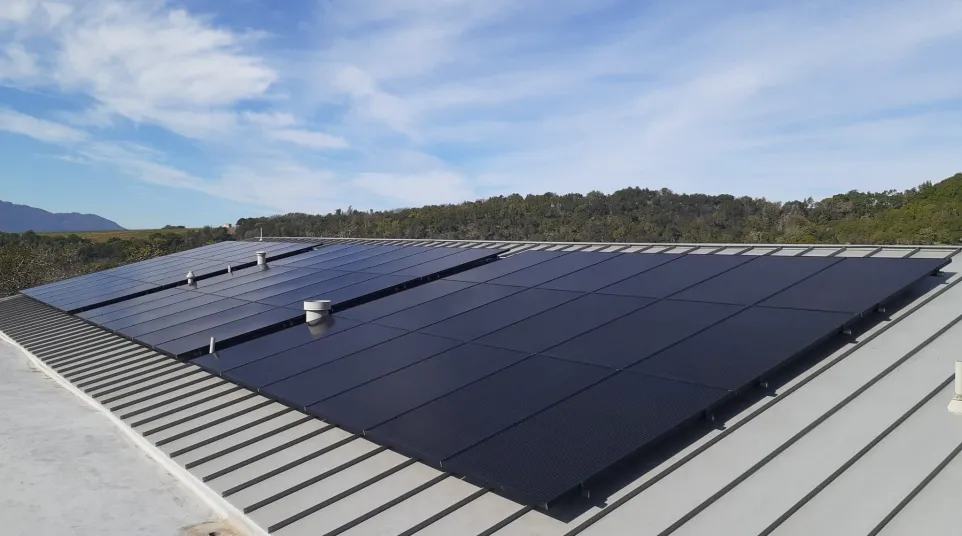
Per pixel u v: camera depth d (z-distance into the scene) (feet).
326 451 28.17
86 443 38.14
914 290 35.04
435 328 36.81
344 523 22.16
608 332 30.78
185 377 43.42
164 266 101.35
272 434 30.73
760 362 24.95
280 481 25.90
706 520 19.36
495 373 27.96
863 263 36.09
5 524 28.86
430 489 23.82
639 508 20.22
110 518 28.86
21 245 253.65
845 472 20.79
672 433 23.88
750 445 22.67
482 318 37.04
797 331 27.25
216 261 95.76
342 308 47.16
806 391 25.80
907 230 180.04
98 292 83.41
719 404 23.38
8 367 60.54
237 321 48.37
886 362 27.32
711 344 27.30
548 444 21.38
